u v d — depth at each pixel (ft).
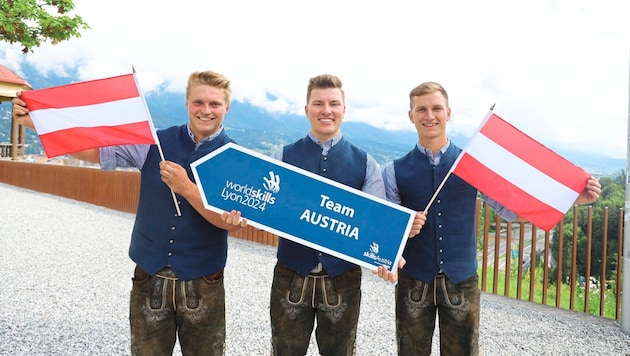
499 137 10.14
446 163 10.10
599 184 10.05
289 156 10.12
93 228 36.76
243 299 19.97
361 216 9.53
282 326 9.88
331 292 9.72
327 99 9.66
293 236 9.48
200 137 9.62
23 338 14.53
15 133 82.74
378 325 17.33
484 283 23.34
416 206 10.11
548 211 10.13
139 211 9.55
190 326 9.30
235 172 9.29
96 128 9.35
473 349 9.91
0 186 65.05
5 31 37.24
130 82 9.61
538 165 10.14
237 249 31.04
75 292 19.97
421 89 9.95
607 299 27.68
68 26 38.52
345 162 9.98
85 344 14.39
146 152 9.64
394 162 10.56
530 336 16.97
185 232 9.26
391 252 9.53
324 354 10.02
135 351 9.21
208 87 9.23
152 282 9.20
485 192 10.00
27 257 25.94
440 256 9.86
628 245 17.65
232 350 14.51
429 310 10.06
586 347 16.08
